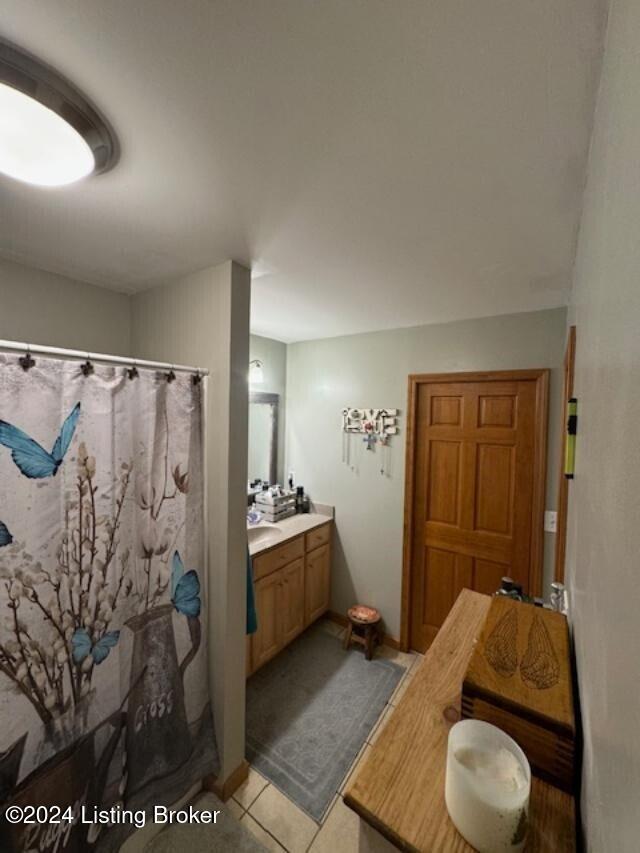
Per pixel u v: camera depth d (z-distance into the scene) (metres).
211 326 1.54
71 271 1.58
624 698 0.33
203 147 0.86
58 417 1.14
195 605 1.51
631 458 0.33
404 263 1.50
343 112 0.76
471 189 1.01
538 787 0.67
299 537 2.52
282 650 2.54
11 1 0.57
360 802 0.64
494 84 0.69
